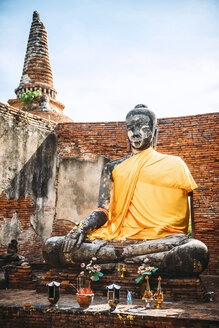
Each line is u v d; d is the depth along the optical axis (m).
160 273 6.30
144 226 7.26
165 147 10.65
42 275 9.41
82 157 11.29
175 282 6.12
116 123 11.27
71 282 6.73
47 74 14.86
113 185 8.30
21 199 10.34
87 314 5.15
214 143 10.27
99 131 11.34
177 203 7.40
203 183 10.14
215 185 10.02
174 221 7.18
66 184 11.23
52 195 11.16
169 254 6.29
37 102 13.67
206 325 4.65
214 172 10.11
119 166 8.25
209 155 10.24
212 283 8.20
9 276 7.32
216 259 9.61
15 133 10.34
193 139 10.48
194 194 10.16
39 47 15.09
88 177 11.09
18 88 14.52
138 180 7.79
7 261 7.91
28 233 10.41
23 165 10.47
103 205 8.11
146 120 8.29
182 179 7.49
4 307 5.47
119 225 7.52
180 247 6.31
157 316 4.86
